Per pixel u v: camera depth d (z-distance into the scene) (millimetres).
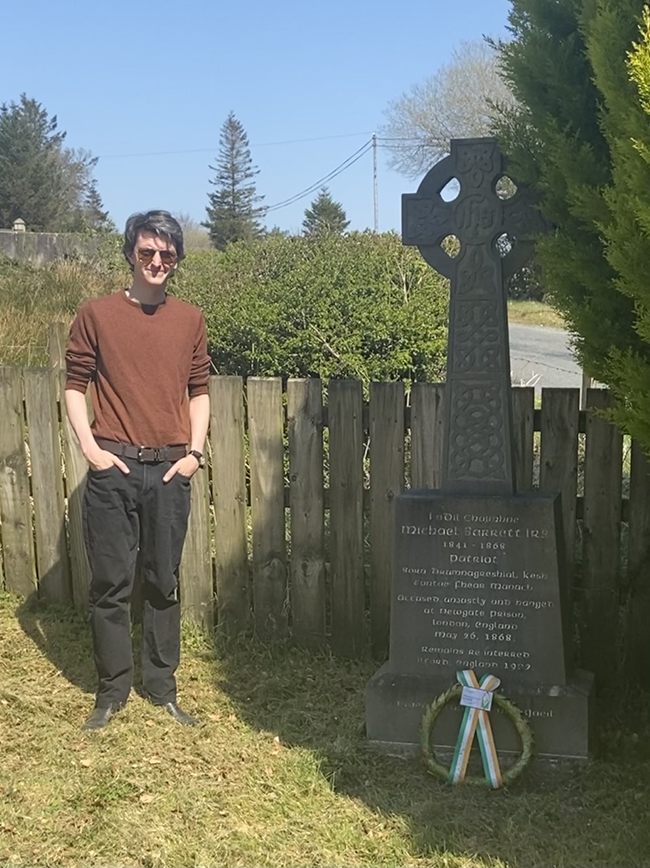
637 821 3139
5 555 5195
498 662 3627
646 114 2701
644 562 4074
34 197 58219
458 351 3672
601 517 4102
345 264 7391
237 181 73938
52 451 5012
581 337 3355
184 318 3826
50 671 4422
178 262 3770
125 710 3973
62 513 5066
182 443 3850
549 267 3322
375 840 3080
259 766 3541
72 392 3775
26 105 58812
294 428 4492
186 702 4125
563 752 3551
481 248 3633
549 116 3303
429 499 3650
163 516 3824
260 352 7000
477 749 3588
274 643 4652
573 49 3307
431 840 3051
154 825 3135
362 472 4445
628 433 3180
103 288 12258
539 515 3533
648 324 2781
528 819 3184
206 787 3379
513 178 3566
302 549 4586
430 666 3705
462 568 3635
